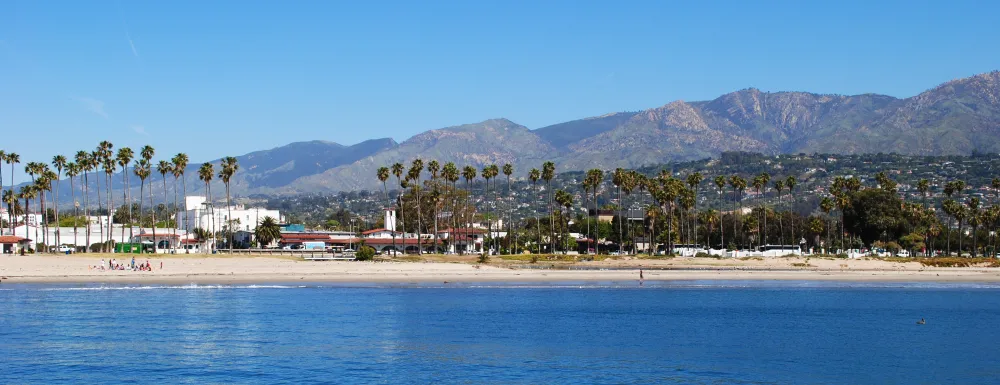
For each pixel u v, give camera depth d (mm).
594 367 68062
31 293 114125
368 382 62156
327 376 63969
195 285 127500
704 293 125312
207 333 81688
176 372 64750
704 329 88500
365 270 148500
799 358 72875
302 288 125062
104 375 63625
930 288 136250
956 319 98000
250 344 76250
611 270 159000
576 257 180250
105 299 107938
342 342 77938
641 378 64375
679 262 176125
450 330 85688
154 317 91688
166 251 198875
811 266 170875
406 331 84625
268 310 98750
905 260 175125
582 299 115250
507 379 63719
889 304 113250
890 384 63344
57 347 73688
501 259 174500
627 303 111188
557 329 87312
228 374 64375
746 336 84125
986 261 174500
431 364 68500
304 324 88062
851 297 121688
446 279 141750
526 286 132125
